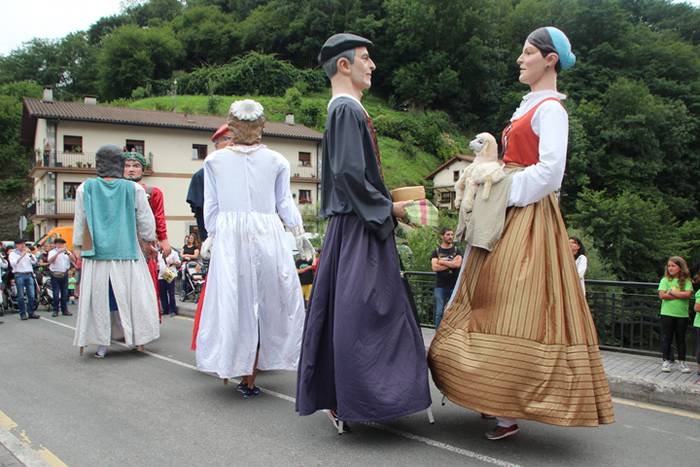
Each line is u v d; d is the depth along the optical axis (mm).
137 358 6668
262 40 75750
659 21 74938
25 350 7281
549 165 3426
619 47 59938
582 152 44594
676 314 6637
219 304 4832
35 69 86188
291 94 59500
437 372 3721
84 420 4285
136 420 4289
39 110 33344
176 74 70812
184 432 4012
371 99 67875
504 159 3805
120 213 6676
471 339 3527
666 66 59219
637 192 45000
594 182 46531
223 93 64812
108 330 6625
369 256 3684
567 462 3463
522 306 3408
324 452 3598
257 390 5043
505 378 3359
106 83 71688
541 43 3684
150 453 3617
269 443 3775
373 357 3568
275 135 38406
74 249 6551
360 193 3633
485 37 67812
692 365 6746
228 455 3570
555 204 3672
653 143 47812
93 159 33781
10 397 4926
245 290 4891
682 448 3820
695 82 57625
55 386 5316
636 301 7766
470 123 65438
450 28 67312
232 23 79812
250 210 5008
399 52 69250
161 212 7285
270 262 4980
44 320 11680
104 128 34125
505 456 3535
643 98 48844
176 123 35594
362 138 3748
